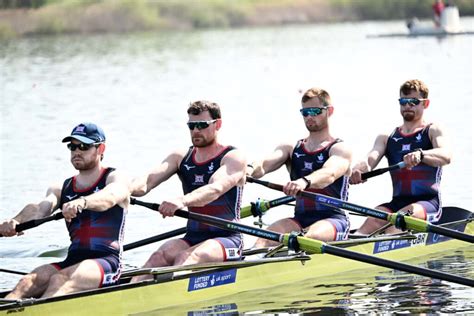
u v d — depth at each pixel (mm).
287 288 21078
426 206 25297
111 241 18828
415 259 24203
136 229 27469
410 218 23000
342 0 157250
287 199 23750
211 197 20203
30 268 23391
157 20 142750
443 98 56281
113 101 60750
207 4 152000
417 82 25859
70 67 85938
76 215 18688
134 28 139625
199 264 19844
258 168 23453
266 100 59906
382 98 58688
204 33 135000
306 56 93688
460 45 99812
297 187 22078
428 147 25828
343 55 93125
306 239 20344
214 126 20781
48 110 56250
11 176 35219
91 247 18719
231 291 20625
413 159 24531
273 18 153875
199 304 19672
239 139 43344
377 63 83000
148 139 44188
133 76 78062
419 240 24781
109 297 18453
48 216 18484
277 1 156250
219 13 150125
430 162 25078
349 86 66312
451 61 81875
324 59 89625
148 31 139375
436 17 115562
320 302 19656
